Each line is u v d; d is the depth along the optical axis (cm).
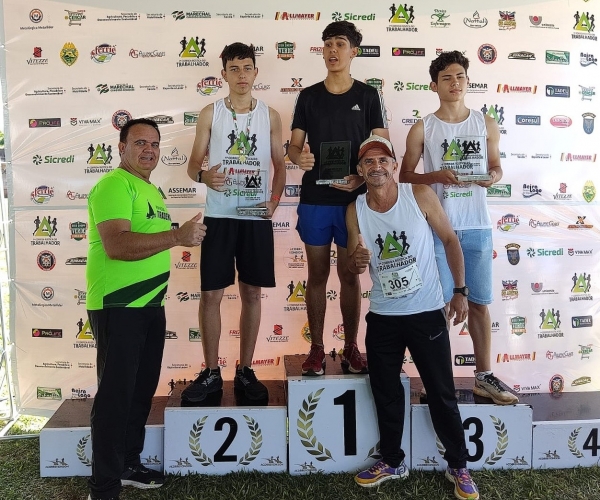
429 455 234
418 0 293
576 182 309
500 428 234
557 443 235
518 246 308
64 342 303
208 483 223
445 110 245
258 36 291
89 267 202
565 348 314
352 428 231
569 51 303
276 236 303
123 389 196
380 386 219
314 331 247
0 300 296
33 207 299
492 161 245
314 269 247
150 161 208
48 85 294
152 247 190
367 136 242
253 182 246
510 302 309
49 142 296
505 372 312
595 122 309
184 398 240
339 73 240
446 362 213
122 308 196
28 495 218
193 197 299
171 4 290
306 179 246
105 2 290
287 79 294
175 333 305
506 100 301
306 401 229
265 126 249
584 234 312
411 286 212
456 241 218
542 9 299
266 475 229
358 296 252
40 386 305
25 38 293
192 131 296
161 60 293
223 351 306
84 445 232
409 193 217
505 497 213
